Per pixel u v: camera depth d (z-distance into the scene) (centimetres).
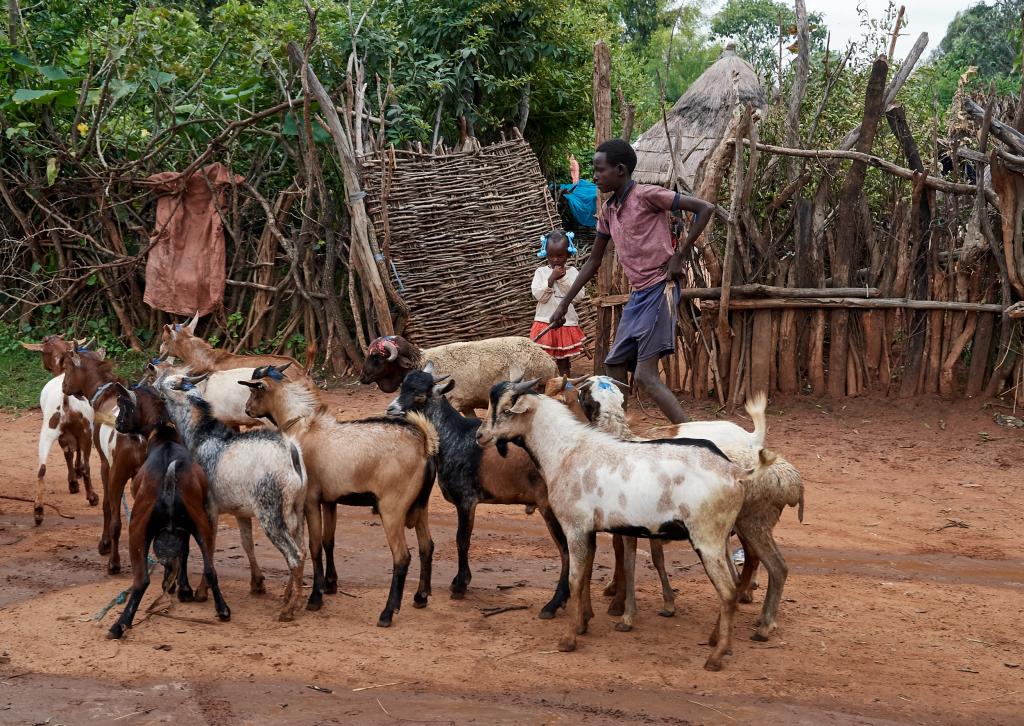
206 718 489
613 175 781
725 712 499
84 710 496
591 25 1945
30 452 1086
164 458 607
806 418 1105
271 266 1385
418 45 1641
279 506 617
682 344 1173
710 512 539
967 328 1098
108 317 1485
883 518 858
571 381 670
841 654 579
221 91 1393
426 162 1320
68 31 1525
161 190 1375
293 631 608
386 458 625
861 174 1118
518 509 916
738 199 1079
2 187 1451
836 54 1486
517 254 1362
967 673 553
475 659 567
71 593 673
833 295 1119
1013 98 1232
